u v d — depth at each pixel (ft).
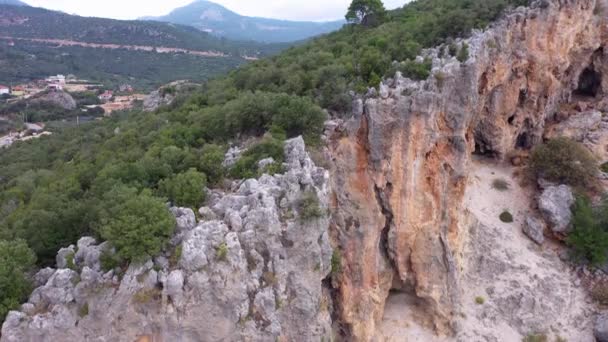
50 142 239.50
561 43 192.65
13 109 412.98
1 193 144.15
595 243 163.43
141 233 74.33
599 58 220.84
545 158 187.73
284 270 87.76
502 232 171.83
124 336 73.41
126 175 103.09
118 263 75.72
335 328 122.42
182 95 222.48
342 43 195.31
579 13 196.34
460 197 145.69
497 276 158.10
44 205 101.09
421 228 133.80
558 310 150.92
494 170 202.18
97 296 72.64
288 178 92.38
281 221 89.56
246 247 82.48
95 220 87.56
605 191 180.14
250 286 81.35
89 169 124.06
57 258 81.56
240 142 119.34
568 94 223.51
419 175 130.62
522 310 148.25
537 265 161.99
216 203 89.10
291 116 115.96
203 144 122.52
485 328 143.02
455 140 138.62
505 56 176.96
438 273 137.39
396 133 122.62
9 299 71.67
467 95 136.05
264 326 81.97
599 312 150.71
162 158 108.68
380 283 132.87
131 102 473.67
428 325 141.59
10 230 93.50
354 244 120.47
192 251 74.90
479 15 181.16
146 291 73.77
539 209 178.70
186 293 74.95
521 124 202.90
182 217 81.25
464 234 159.53
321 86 140.05
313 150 112.78
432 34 171.01
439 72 132.36
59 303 72.02
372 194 123.24
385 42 170.40
